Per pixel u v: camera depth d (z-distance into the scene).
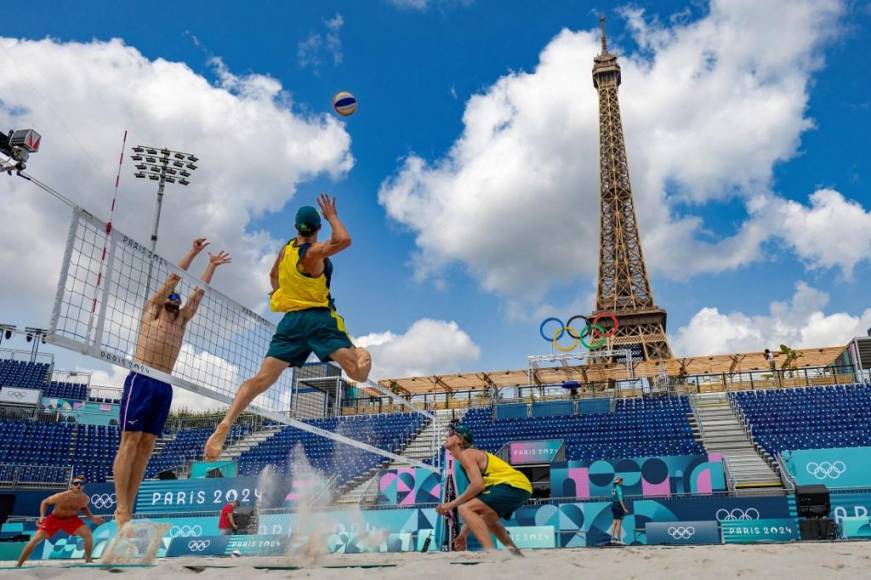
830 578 2.88
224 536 12.45
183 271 6.44
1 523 14.12
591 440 24.22
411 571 3.51
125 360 5.78
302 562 4.45
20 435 27.61
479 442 25.56
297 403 31.61
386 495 17.72
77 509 7.87
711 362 34.47
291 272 4.56
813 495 12.83
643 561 3.91
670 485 16.45
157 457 27.81
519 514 14.35
